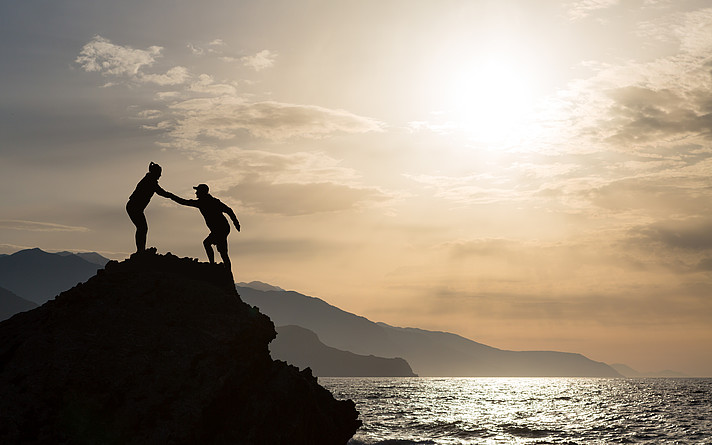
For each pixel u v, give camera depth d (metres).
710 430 73.12
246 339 20.19
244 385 19.75
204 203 23.09
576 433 71.56
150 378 17.47
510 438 66.50
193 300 20.62
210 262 23.11
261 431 19.11
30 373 16.92
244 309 21.14
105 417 16.30
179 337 18.97
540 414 101.62
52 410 16.06
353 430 25.27
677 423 82.81
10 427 15.28
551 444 60.81
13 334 18.75
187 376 17.84
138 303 20.02
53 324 18.91
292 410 20.69
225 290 22.17
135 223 22.62
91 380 17.00
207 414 17.52
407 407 120.19
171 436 16.12
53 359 17.41
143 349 18.28
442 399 154.50
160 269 22.39
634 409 112.62
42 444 15.19
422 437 66.88
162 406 16.86
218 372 18.30
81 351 17.81
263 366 21.25
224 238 23.16
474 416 96.94
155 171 22.88
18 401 16.00
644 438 65.75
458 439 65.06
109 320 19.17
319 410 22.88
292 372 22.56
